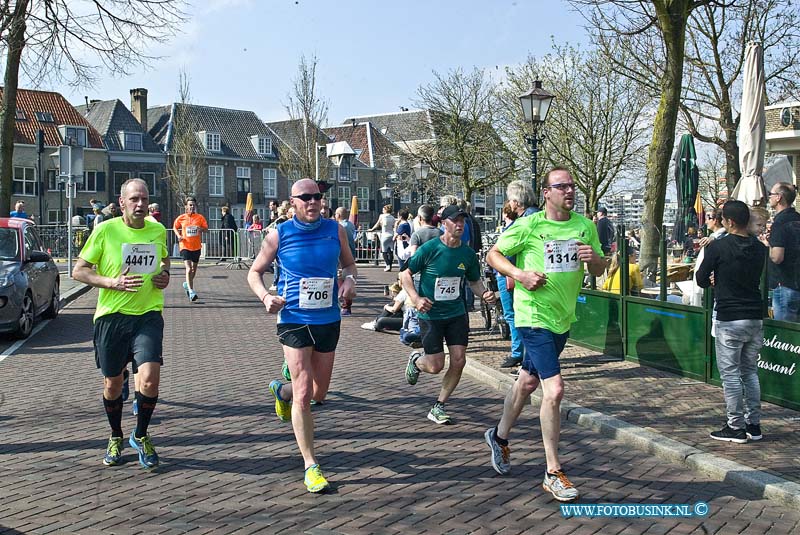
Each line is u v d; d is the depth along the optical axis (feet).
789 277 22.80
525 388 17.11
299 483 16.89
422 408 23.97
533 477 17.43
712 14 73.77
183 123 180.96
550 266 16.37
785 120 77.61
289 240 16.92
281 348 35.04
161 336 17.98
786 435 20.20
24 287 36.45
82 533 14.11
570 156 103.55
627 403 23.65
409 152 145.07
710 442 19.48
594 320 32.99
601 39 64.23
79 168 64.59
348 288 17.72
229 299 53.98
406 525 14.58
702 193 170.19
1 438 20.34
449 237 21.30
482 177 126.21
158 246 17.97
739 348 19.60
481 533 14.28
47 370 29.68
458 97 123.24
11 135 53.57
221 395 25.41
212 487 16.61
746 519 15.17
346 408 23.85
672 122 40.93
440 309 21.67
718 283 19.80
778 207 23.04
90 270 17.42
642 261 38.01
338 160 85.25
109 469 17.80
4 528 14.29
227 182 201.36
